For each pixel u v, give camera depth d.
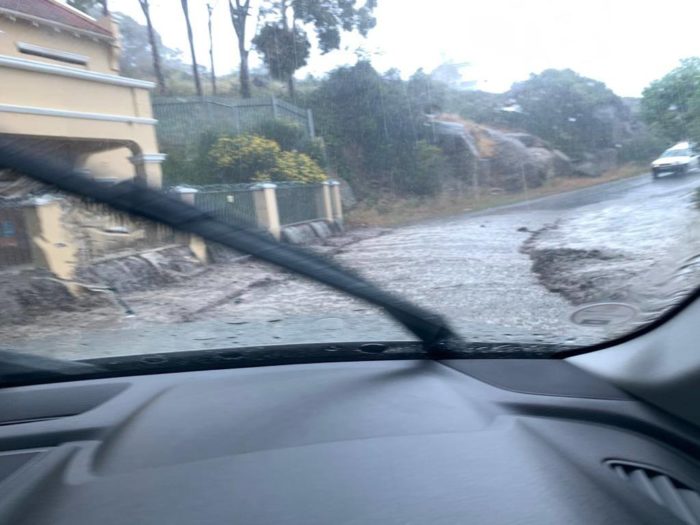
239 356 3.33
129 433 2.41
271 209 16.06
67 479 2.06
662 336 2.96
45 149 3.03
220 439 2.33
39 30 13.20
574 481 1.99
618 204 15.02
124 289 8.92
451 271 9.21
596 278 7.60
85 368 3.24
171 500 1.91
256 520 1.80
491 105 26.91
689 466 2.38
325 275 3.45
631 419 2.62
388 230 17.30
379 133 25.69
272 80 26.06
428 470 2.06
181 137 20.56
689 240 7.88
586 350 3.36
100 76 13.45
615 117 22.34
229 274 9.45
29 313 7.90
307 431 2.39
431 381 2.96
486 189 23.38
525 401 2.72
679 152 14.92
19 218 9.30
